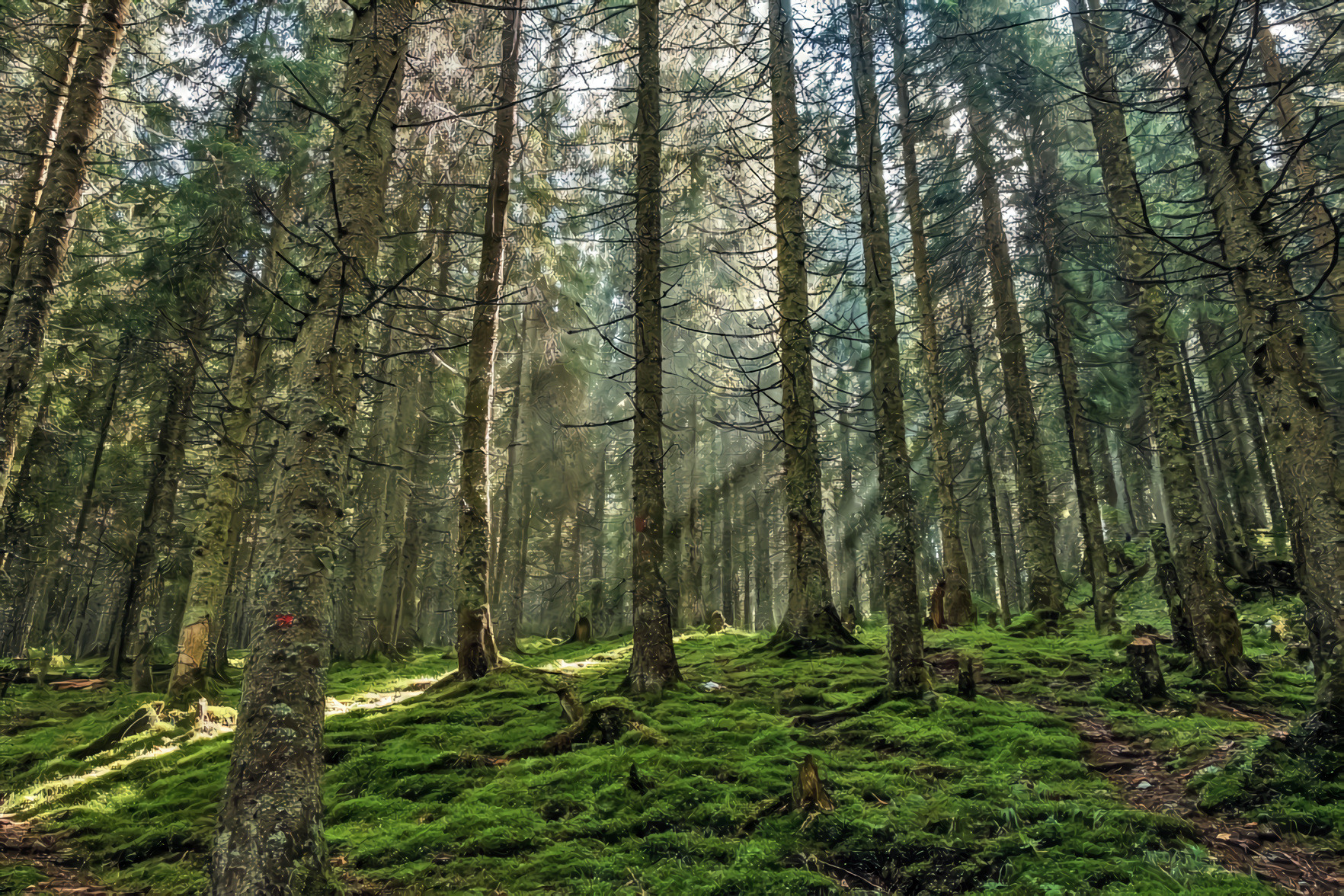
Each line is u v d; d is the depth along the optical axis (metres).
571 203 15.52
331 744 7.40
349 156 4.63
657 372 9.23
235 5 12.46
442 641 33.84
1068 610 14.72
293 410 4.18
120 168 13.27
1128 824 4.25
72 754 8.31
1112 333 17.95
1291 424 5.43
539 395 22.30
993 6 13.36
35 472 17.33
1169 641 9.55
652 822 5.00
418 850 4.80
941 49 12.99
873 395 7.95
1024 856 4.03
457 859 4.64
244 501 17.53
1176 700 6.86
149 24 12.27
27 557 18.77
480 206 14.44
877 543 24.62
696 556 20.03
